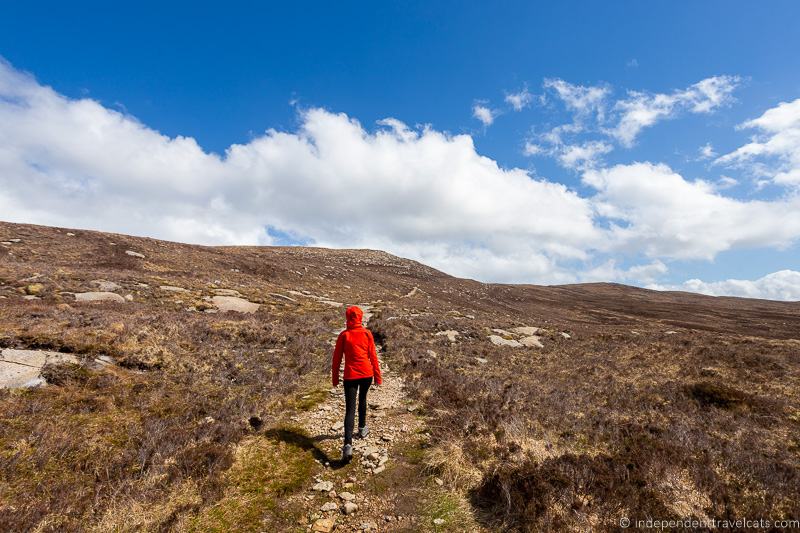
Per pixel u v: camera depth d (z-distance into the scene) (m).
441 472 5.87
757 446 7.98
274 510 4.80
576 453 6.88
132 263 31.78
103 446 5.58
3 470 4.71
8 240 31.66
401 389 10.48
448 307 43.06
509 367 15.41
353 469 5.93
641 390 12.69
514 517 4.84
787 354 19.14
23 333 8.64
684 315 71.25
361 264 80.75
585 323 55.25
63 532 3.97
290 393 9.26
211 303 21.80
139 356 9.09
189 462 5.39
